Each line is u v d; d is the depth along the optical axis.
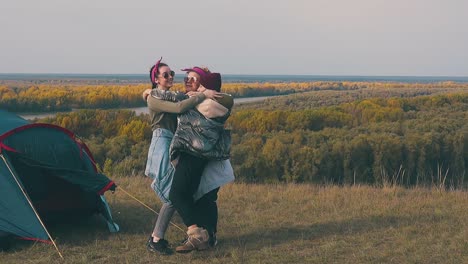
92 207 6.94
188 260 5.45
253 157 31.81
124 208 8.05
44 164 6.44
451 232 6.44
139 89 105.06
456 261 5.36
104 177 6.65
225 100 5.43
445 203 8.39
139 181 11.01
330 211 7.81
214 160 5.43
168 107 5.37
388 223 6.96
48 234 6.09
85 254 5.67
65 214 6.90
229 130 5.57
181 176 5.37
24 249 5.90
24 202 6.20
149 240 5.70
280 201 8.70
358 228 6.72
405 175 31.98
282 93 137.88
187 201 5.41
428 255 5.57
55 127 6.89
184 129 5.32
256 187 10.33
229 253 5.69
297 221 7.19
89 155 7.42
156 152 5.56
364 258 5.49
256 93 133.50
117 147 31.64
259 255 5.60
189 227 5.48
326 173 31.84
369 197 9.02
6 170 6.29
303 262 5.41
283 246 5.95
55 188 6.76
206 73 5.55
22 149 6.52
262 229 6.75
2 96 82.94
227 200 8.73
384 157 31.61
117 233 6.60
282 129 44.53
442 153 33.06
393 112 48.00
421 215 7.43
